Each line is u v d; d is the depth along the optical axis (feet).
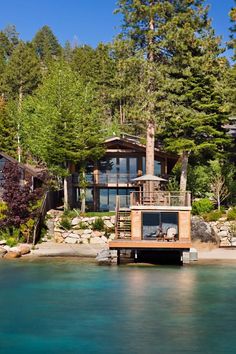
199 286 98.02
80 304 84.17
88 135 165.17
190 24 157.48
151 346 61.87
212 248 145.59
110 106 281.95
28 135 213.66
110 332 67.97
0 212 150.30
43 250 144.05
